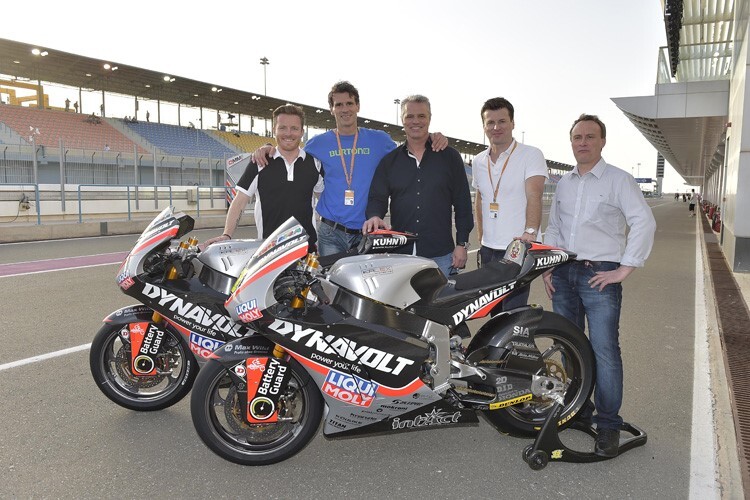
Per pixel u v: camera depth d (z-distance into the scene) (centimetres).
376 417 327
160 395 399
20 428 374
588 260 360
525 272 339
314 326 317
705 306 788
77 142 3278
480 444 368
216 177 3306
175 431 375
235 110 4347
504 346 345
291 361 325
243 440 332
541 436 329
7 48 2845
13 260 1108
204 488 308
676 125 2266
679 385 472
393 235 371
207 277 384
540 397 349
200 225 2033
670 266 1212
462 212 459
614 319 354
